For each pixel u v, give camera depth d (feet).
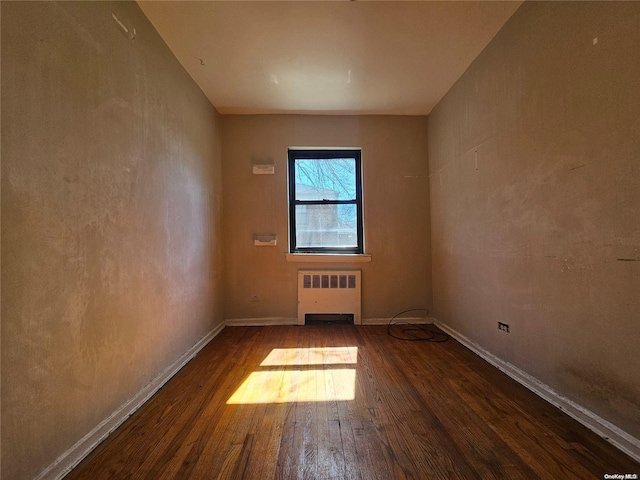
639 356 3.99
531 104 5.87
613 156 4.29
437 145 10.42
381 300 11.18
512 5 6.08
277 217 11.12
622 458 4.04
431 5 6.07
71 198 4.12
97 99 4.66
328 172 11.51
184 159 7.86
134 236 5.57
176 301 7.23
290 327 10.78
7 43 3.27
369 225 11.19
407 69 8.33
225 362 7.64
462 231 8.72
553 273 5.41
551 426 4.77
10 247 3.26
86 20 4.47
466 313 8.57
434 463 3.99
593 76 4.56
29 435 3.43
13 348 3.27
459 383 6.32
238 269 11.07
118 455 4.22
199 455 4.20
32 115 3.55
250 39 6.98
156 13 6.10
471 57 7.82
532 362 5.97
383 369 7.09
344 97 9.89
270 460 4.08
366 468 3.92
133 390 5.43
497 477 3.74
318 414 5.20
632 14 4.00
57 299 3.86
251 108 10.57
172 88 7.27
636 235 4.01
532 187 5.88
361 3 6.00
